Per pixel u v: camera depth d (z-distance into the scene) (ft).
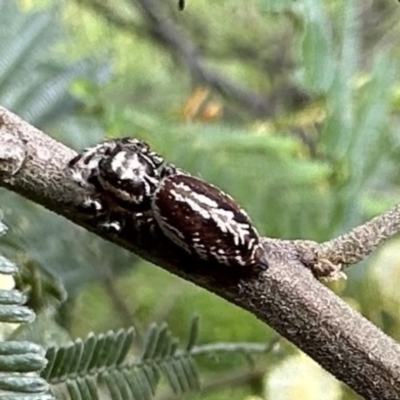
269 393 0.38
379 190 0.43
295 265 0.24
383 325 0.39
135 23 0.80
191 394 0.38
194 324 0.30
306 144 0.46
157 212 0.23
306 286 0.24
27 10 0.39
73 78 0.39
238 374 0.38
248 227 0.23
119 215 0.23
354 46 0.41
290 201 0.43
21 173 0.23
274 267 0.24
